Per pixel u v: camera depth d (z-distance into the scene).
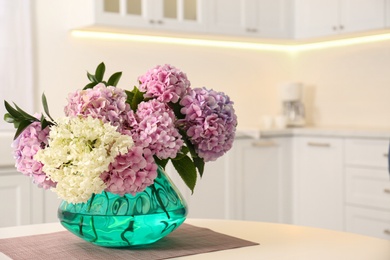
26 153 1.40
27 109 3.95
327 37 4.72
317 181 4.45
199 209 4.12
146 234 1.46
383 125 4.64
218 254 1.44
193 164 1.51
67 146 1.31
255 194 4.41
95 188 1.31
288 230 1.70
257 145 4.40
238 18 4.54
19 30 3.91
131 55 4.41
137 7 4.01
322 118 5.07
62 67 4.11
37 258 1.42
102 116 1.36
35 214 3.45
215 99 1.47
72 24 4.06
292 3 4.87
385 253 1.45
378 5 4.33
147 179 1.36
